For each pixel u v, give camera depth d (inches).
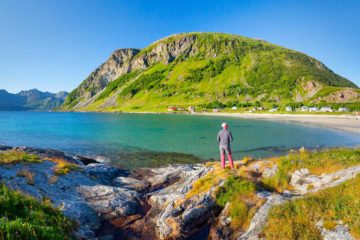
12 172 694.5
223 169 705.6
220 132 745.0
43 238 330.6
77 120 5457.7
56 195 641.6
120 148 1777.8
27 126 3762.3
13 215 387.2
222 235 489.4
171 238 507.2
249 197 554.6
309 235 373.1
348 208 395.2
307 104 7815.0
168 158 1455.5
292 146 1862.7
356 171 550.0
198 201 564.4
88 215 590.9
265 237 407.5
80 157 1259.2
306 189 577.3
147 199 724.0
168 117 6186.0
